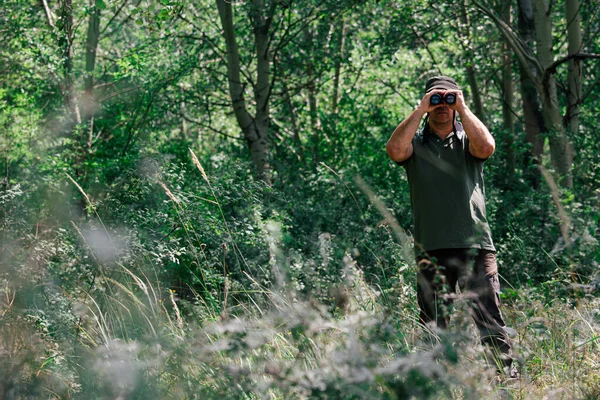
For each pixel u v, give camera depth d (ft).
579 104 57.67
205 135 85.92
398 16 60.29
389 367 12.56
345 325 13.99
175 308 19.72
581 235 18.44
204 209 33.94
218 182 37.83
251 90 75.66
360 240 33.65
